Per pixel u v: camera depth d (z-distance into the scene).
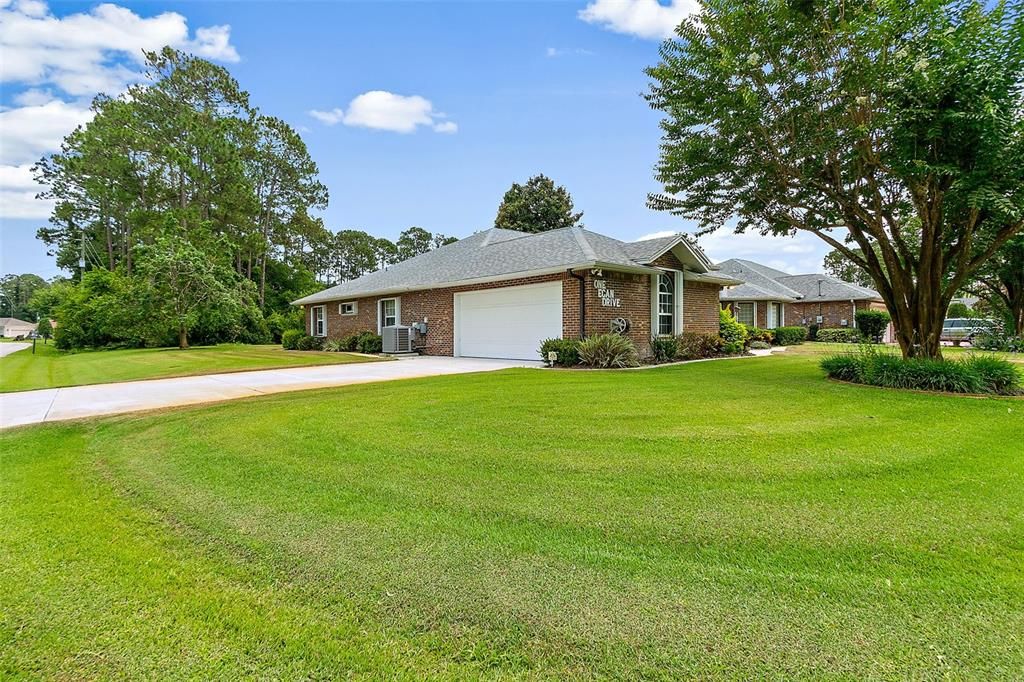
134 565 2.72
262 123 35.81
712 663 1.94
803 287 30.91
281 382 9.98
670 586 2.46
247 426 5.86
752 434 5.21
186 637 2.13
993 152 7.26
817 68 8.12
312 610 2.31
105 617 2.27
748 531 3.03
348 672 1.92
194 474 4.21
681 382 8.95
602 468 4.17
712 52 8.70
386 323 19.30
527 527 3.12
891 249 9.27
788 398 7.25
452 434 5.32
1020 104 7.48
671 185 10.65
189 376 11.53
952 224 8.91
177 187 31.80
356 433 5.43
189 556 2.83
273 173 36.72
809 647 2.02
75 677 1.90
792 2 7.88
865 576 2.52
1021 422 5.76
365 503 3.53
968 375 7.79
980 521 3.12
